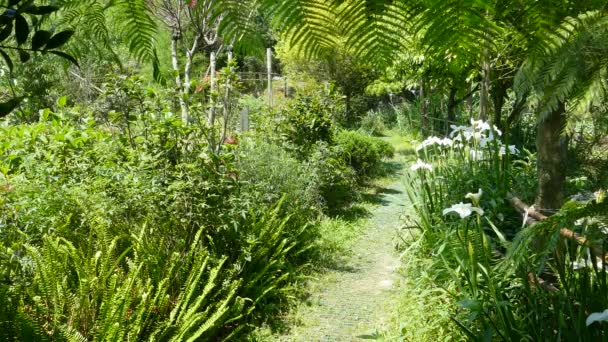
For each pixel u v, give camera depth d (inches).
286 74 482.0
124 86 157.6
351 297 173.6
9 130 158.7
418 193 176.1
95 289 116.2
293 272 181.2
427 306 127.8
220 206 154.8
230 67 180.4
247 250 158.1
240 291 158.7
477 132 165.6
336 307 166.6
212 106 177.0
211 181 154.2
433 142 180.4
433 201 169.0
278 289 168.4
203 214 150.3
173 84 162.2
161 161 155.4
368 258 210.1
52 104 245.9
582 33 25.1
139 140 161.0
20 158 148.7
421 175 176.1
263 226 169.2
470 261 104.5
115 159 158.4
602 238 55.2
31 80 213.8
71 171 156.9
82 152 162.7
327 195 276.5
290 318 160.4
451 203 155.1
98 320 106.7
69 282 124.2
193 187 147.5
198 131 179.0
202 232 156.5
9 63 23.8
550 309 88.4
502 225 140.8
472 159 166.4
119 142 163.9
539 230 38.4
